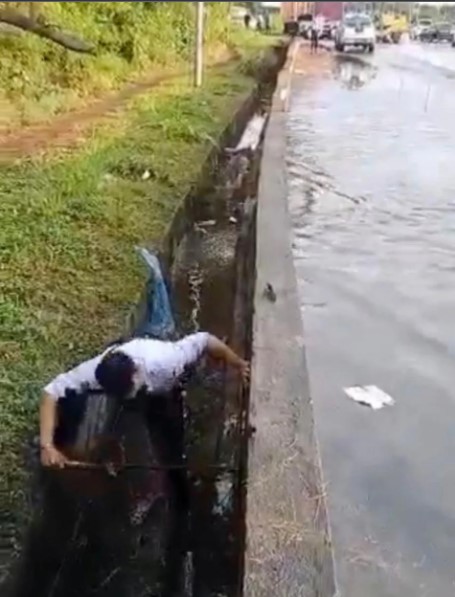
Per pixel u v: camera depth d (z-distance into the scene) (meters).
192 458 4.83
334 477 4.31
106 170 9.80
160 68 23.06
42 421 4.18
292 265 6.61
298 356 4.94
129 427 4.38
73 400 4.25
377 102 18.08
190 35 25.28
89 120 13.56
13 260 6.57
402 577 3.62
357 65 27.06
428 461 4.46
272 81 24.59
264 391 4.52
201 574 4.23
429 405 5.00
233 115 15.38
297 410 4.33
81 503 4.30
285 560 3.25
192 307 7.27
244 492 3.78
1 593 3.34
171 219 8.20
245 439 4.26
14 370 4.85
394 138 13.68
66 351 5.14
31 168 9.26
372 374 5.36
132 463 4.41
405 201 9.50
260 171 10.33
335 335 5.89
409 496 4.17
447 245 7.86
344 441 4.62
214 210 10.60
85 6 18.41
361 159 11.95
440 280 6.94
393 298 6.56
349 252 7.65
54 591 3.97
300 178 10.66
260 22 44.03
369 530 3.92
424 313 6.28
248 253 8.04
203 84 19.67
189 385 4.97
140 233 7.61
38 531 3.84
